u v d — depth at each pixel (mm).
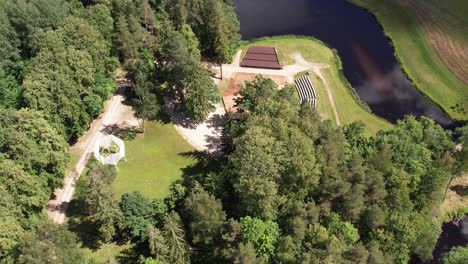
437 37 158375
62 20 132500
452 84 141625
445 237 102438
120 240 96250
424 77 145375
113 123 124188
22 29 129125
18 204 88750
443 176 96875
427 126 113250
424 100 138875
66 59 112312
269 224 84750
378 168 95812
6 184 87062
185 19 139375
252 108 115375
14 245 80812
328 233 84438
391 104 137250
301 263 74812
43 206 98688
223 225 85375
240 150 90875
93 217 97250
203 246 91875
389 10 174250
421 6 171875
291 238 80438
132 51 128500
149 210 93250
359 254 77625
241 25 171875
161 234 85562
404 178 92812
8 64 126375
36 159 93125
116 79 138250
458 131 114438
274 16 177000
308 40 162875
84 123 115438
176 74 119438
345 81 144500
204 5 138000
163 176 110312
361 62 153125
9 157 91125
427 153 104438
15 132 91875
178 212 95250
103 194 86938
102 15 129625
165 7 149750
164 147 118500
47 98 104562
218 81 142125
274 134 93688
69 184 107938
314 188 91375
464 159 103000
